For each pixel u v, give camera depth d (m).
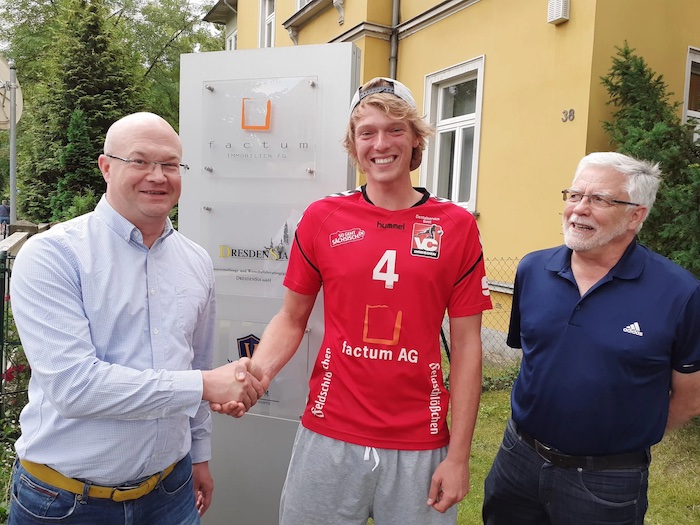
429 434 1.83
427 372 1.83
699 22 6.07
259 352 1.96
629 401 1.88
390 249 1.81
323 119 2.56
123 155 1.66
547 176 6.06
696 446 4.20
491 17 6.80
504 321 6.57
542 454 2.04
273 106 2.62
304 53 2.56
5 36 22.50
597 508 1.93
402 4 8.43
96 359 1.55
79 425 1.62
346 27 9.01
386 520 1.84
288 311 2.03
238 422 2.80
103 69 11.53
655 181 1.97
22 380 3.96
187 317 1.83
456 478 1.79
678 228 4.21
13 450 3.57
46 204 11.03
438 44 7.72
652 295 1.88
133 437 1.66
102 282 1.64
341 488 1.84
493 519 2.31
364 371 1.81
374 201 1.89
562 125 5.86
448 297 1.87
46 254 1.57
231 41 18.67
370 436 1.81
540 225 6.17
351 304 1.82
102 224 1.71
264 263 2.71
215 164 2.73
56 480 1.64
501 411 4.84
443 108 8.04
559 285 2.03
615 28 5.59
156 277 1.75
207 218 2.77
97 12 11.74
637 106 5.11
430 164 8.08
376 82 1.90
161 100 23.73
